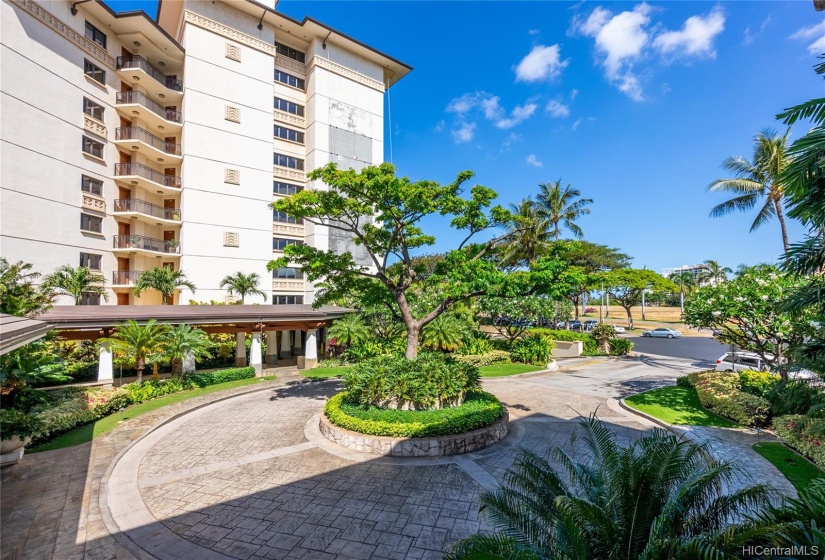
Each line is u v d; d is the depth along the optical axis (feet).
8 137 66.74
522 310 78.23
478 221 37.55
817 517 12.77
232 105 96.12
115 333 46.70
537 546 13.15
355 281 42.47
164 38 87.15
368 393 34.30
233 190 95.86
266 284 99.81
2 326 19.42
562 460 17.81
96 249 81.87
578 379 62.34
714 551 10.25
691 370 71.20
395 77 127.85
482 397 38.55
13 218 67.46
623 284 107.96
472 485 25.11
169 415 39.75
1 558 18.24
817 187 14.99
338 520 21.26
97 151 82.07
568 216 110.01
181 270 89.56
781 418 32.45
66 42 75.97
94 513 22.09
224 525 20.86
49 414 33.22
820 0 16.52
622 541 13.12
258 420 38.96
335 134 110.63
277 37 107.04
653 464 13.84
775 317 39.04
